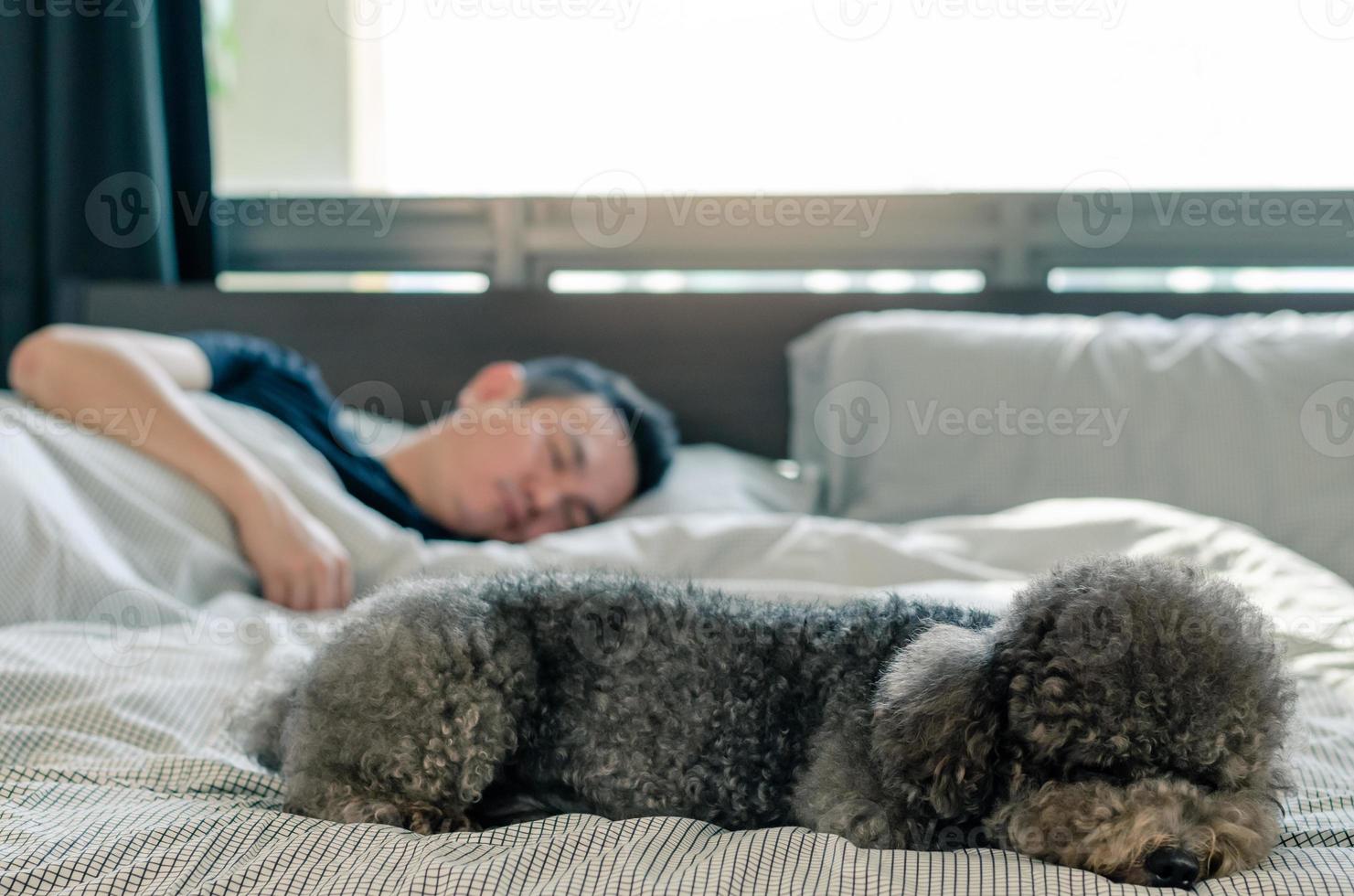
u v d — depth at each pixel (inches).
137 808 30.6
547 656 30.9
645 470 75.0
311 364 90.8
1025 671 25.0
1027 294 88.2
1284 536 68.2
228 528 59.2
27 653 43.0
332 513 61.0
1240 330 76.3
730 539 59.2
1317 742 36.4
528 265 96.3
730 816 29.3
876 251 93.5
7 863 27.0
